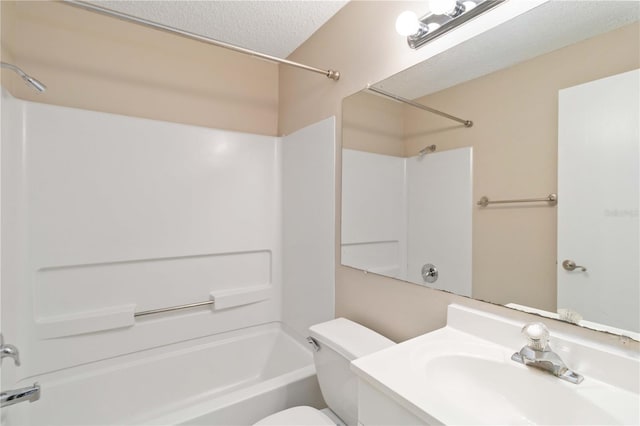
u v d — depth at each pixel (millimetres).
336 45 1600
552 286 827
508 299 913
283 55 2049
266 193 2078
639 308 681
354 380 1073
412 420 653
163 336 1728
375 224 1365
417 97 1188
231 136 1943
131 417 1568
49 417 1383
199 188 1834
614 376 688
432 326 1127
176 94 1921
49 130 1437
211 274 1892
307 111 1854
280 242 2113
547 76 844
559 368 720
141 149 1662
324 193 1674
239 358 1920
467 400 795
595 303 748
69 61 1610
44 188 1424
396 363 795
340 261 1571
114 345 1592
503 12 930
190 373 1760
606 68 743
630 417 602
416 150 1196
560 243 815
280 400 1327
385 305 1319
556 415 694
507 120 928
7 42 1379
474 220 1013
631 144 699
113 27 1725
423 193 1170
